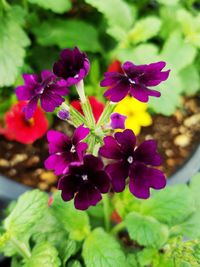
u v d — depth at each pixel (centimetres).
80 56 14
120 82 13
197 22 22
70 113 14
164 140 22
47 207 16
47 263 15
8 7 22
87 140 14
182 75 24
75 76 13
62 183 12
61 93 13
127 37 22
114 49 24
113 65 22
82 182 12
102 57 24
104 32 25
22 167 22
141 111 21
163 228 16
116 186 13
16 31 21
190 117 23
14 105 22
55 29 24
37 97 14
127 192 17
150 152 13
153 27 22
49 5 21
